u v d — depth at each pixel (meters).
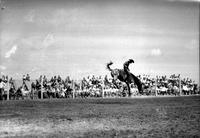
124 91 34.06
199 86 40.53
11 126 15.80
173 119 18.06
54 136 13.49
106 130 14.83
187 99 29.75
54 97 32.25
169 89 36.84
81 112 20.64
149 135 13.74
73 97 32.84
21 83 31.78
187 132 14.39
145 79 35.59
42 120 17.56
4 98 30.36
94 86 33.72
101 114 19.92
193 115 19.58
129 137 13.31
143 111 21.31
